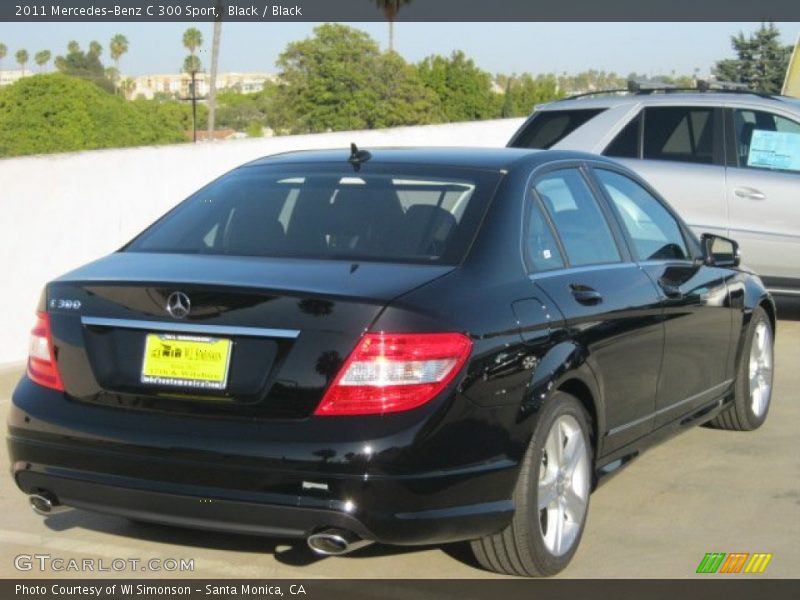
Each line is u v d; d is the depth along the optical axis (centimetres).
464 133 1534
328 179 504
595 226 529
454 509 402
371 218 469
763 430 695
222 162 1062
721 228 990
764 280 992
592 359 475
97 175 933
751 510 548
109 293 423
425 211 467
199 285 407
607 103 1048
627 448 525
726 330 632
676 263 591
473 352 407
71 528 517
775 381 828
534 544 437
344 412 390
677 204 1000
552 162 521
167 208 998
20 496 566
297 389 393
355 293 400
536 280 460
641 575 463
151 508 411
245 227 483
